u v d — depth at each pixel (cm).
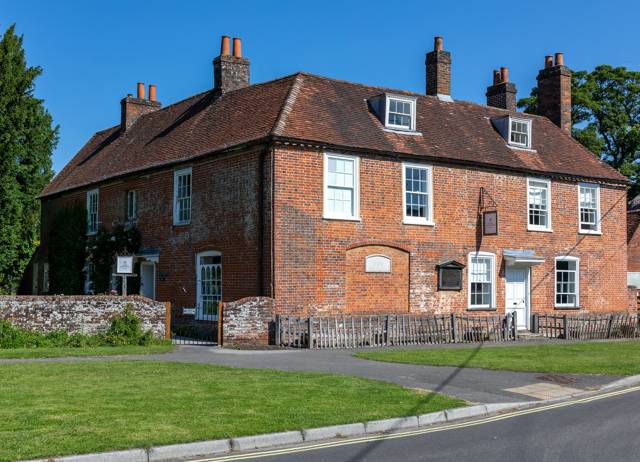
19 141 3161
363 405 1130
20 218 3225
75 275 3064
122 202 2844
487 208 2573
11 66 3078
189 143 2556
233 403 1107
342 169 2255
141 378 1323
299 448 921
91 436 885
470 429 1042
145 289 2695
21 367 1448
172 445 866
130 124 3316
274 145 2114
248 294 2180
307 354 1842
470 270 2522
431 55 2891
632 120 4541
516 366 1659
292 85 2388
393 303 2323
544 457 877
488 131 2784
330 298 2192
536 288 2694
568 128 3180
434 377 1473
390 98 2442
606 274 2917
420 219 2409
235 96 2648
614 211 2972
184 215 2500
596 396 1345
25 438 867
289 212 2130
